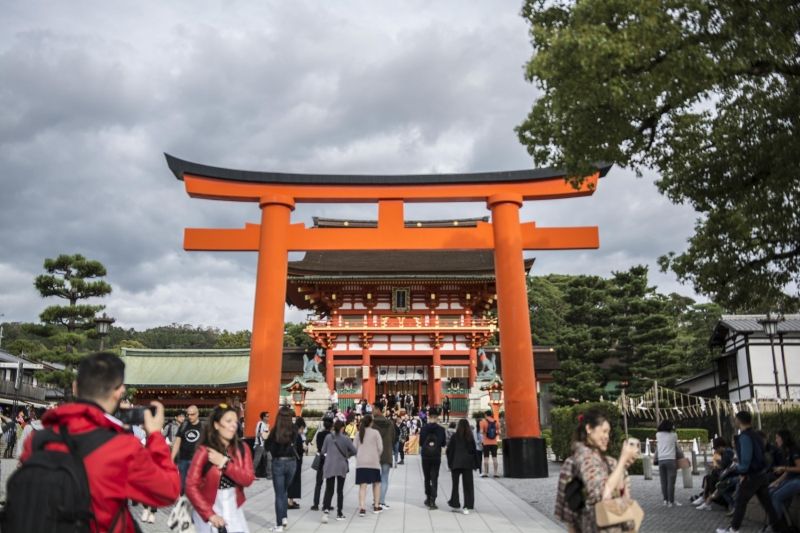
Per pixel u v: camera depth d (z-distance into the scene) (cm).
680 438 3362
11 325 8238
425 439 1435
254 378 2162
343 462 1262
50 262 3569
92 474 328
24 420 3047
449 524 1209
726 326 4225
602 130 1155
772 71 1081
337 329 4769
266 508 1412
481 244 2264
